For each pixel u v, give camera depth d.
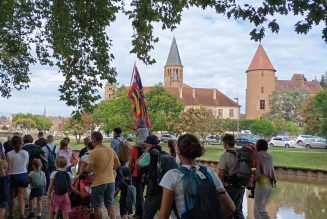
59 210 8.98
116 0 13.63
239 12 10.00
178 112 65.31
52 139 13.14
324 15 9.19
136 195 10.20
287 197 19.94
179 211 4.23
